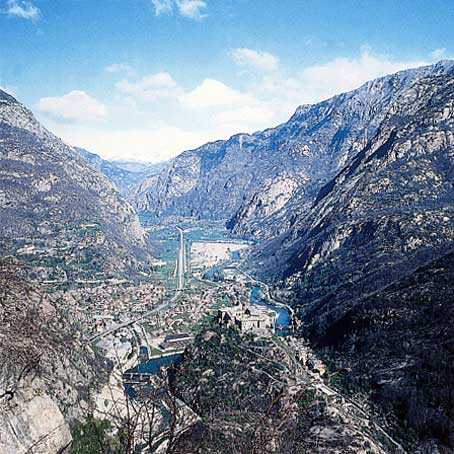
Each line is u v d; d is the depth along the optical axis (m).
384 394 160.25
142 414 40.41
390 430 144.50
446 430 135.75
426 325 186.75
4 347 107.50
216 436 43.12
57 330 144.50
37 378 106.44
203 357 181.00
